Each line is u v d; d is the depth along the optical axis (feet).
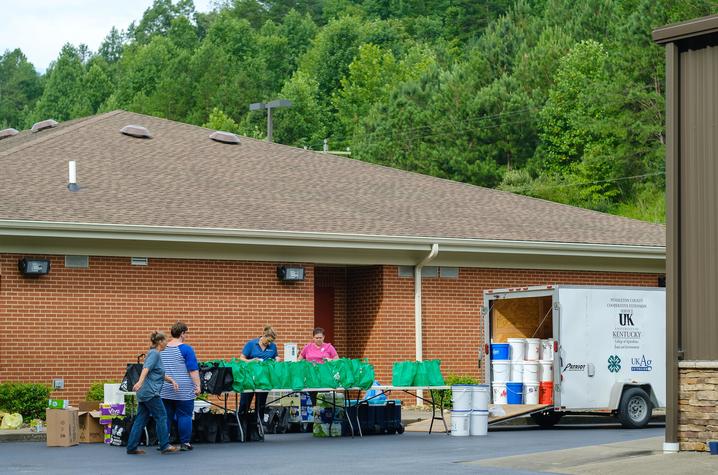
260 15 483.10
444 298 92.68
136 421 59.06
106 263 81.25
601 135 241.96
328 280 94.07
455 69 280.72
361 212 93.50
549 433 71.72
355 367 68.90
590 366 74.38
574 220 103.65
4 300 77.92
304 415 73.97
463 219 96.94
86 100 417.49
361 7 429.79
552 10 293.23
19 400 74.95
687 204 54.13
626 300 76.02
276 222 86.58
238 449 61.21
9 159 89.30
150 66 391.86
